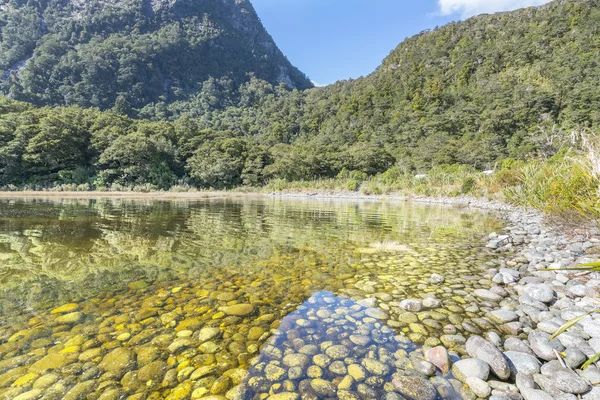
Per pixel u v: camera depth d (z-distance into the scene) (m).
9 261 3.53
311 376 1.57
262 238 5.40
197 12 130.75
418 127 51.47
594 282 2.77
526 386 1.52
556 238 5.07
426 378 1.57
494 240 5.18
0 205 11.40
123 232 5.62
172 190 31.41
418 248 4.75
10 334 1.91
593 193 4.41
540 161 10.86
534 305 2.46
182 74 105.19
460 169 25.22
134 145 31.67
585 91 40.34
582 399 1.41
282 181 33.75
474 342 1.84
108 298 2.54
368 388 1.48
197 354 1.75
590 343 1.82
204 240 5.08
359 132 63.69
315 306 2.46
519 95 47.22
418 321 2.21
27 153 27.64
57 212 8.90
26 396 1.37
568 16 67.19
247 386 1.49
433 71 74.44
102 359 1.67
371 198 21.91
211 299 2.57
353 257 4.13
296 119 82.69
